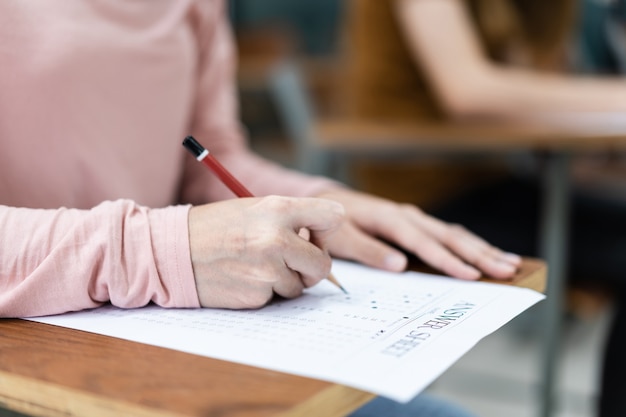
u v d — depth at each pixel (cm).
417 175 170
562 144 128
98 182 73
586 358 219
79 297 53
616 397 128
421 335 48
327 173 157
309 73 332
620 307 134
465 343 46
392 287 61
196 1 88
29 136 68
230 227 53
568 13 179
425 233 69
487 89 158
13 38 66
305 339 47
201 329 49
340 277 64
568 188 137
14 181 68
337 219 54
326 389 39
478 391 197
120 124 75
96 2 74
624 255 138
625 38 190
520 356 222
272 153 300
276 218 52
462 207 158
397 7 168
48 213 55
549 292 138
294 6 381
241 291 52
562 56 191
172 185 86
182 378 41
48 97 68
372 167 169
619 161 195
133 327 50
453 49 162
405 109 172
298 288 55
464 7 171
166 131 82
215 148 94
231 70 100
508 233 146
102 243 53
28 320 53
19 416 52
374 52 172
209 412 37
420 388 40
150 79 79
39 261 53
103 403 39
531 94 158
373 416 71
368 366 42
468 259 66
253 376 41
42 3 68
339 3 378
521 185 169
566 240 138
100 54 72
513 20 174
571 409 184
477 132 132
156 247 53
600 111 154
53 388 40
